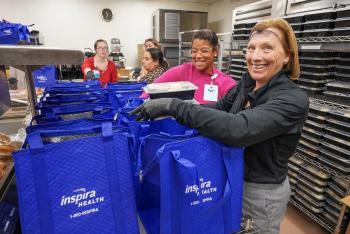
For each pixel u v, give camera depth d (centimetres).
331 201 194
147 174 78
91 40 614
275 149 94
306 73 202
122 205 72
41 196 62
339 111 181
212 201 79
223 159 79
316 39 183
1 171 91
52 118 108
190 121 77
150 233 81
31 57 62
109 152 69
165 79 177
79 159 66
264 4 241
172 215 73
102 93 149
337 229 185
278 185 100
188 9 670
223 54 300
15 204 85
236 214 85
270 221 102
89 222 68
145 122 91
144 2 634
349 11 160
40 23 568
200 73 178
